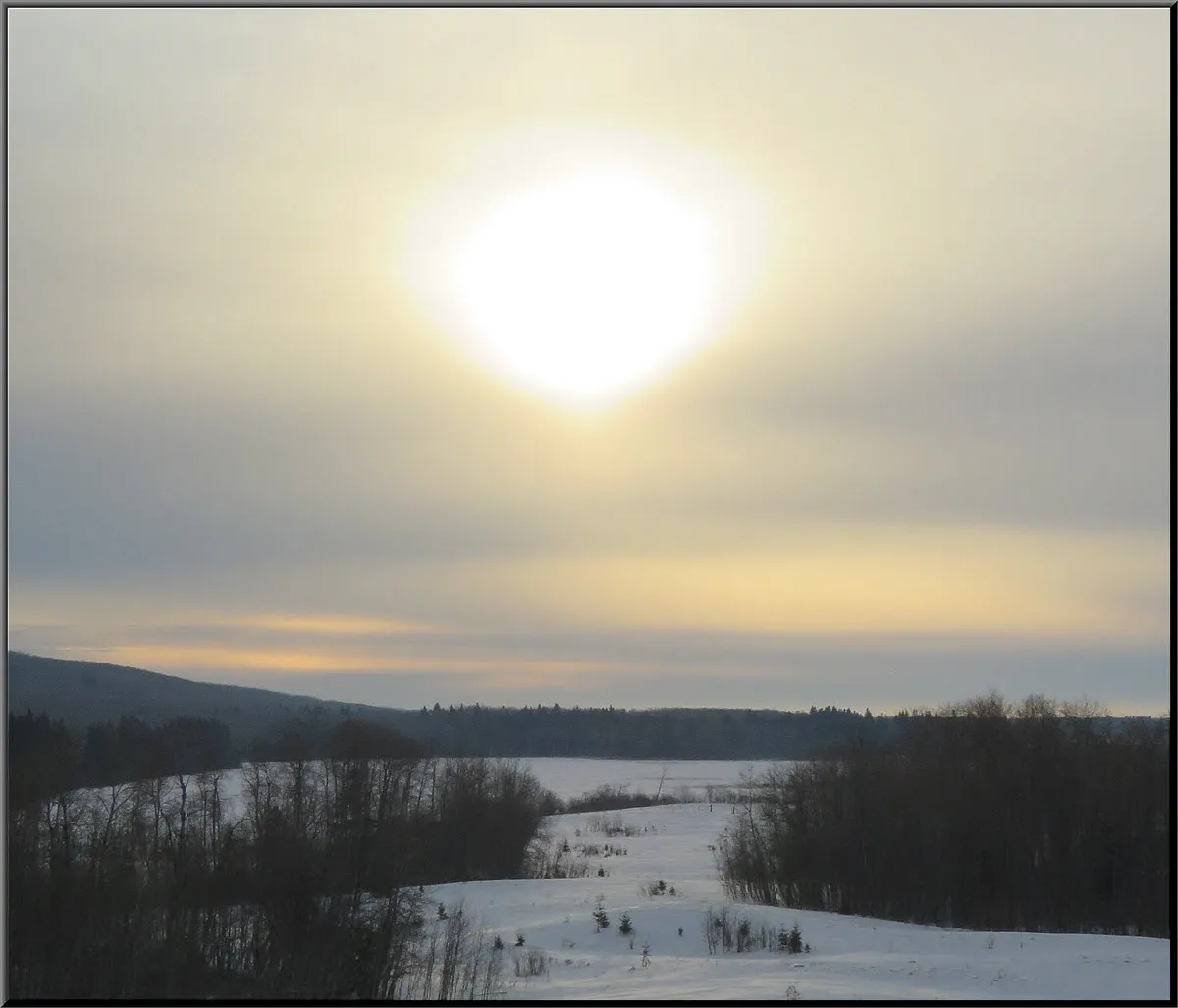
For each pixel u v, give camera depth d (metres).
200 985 39.94
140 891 44.09
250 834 49.69
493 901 61.62
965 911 64.81
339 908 46.00
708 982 39.62
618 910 55.59
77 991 39.44
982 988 37.91
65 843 46.06
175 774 60.72
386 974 42.31
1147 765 65.12
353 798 55.72
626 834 118.81
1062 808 65.00
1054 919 62.72
